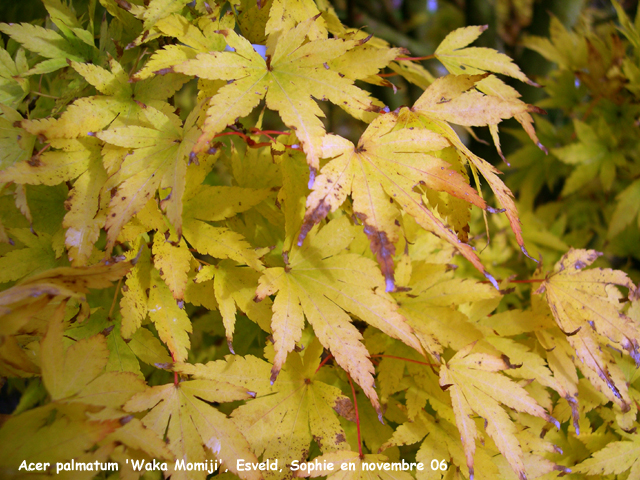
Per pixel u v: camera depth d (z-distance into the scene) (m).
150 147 0.30
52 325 0.28
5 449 0.26
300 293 0.31
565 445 0.37
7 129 0.31
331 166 0.29
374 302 0.31
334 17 0.36
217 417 0.30
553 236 0.50
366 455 0.32
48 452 0.26
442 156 0.32
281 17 0.32
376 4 0.77
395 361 0.34
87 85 0.33
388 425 0.34
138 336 0.33
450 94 0.32
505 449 0.32
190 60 0.29
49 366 0.27
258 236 0.36
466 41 0.36
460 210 0.32
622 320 0.34
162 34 0.32
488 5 0.63
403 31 0.78
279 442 0.31
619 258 0.57
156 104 0.32
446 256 0.38
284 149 0.32
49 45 0.33
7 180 0.30
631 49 0.54
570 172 0.54
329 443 0.32
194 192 0.32
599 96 0.50
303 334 0.35
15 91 0.33
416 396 0.34
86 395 0.28
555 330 0.36
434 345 0.33
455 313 0.34
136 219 0.31
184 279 0.31
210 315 0.38
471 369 0.33
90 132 0.30
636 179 0.50
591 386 0.37
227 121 0.29
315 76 0.30
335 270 0.32
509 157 0.56
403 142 0.30
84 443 0.27
